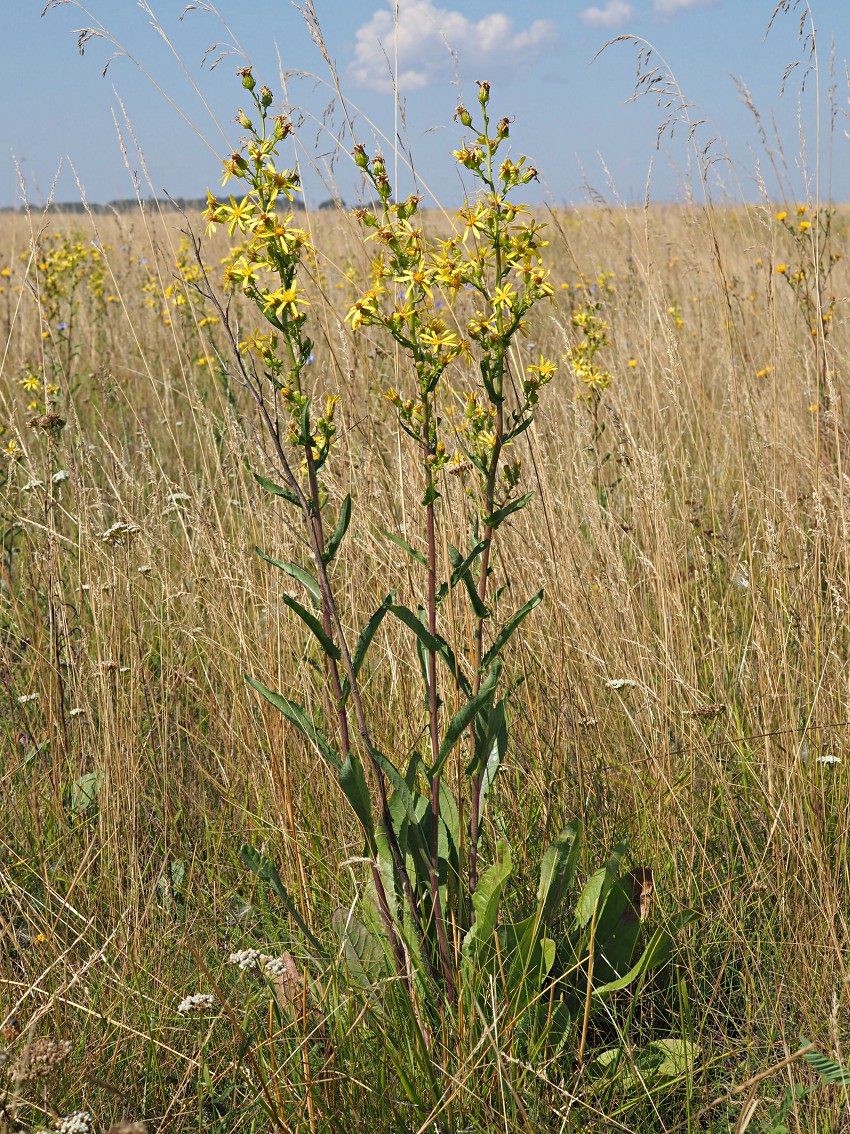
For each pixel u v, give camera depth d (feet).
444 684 9.53
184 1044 7.27
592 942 7.07
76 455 13.98
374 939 7.80
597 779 9.61
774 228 14.21
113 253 28.71
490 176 6.89
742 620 12.42
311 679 10.84
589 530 12.91
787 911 8.18
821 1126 6.66
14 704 11.48
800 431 14.48
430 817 7.52
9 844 9.46
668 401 16.40
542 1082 6.81
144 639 12.35
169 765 10.80
